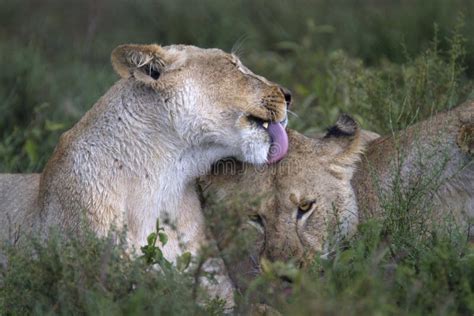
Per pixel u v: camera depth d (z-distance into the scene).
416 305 8.31
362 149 10.69
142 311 8.14
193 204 10.09
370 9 18.86
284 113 10.15
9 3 20.91
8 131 14.91
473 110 10.78
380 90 12.86
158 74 9.84
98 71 16.80
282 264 8.59
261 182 10.12
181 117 9.76
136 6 20.31
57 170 9.85
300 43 18.50
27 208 10.45
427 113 12.38
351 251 8.90
